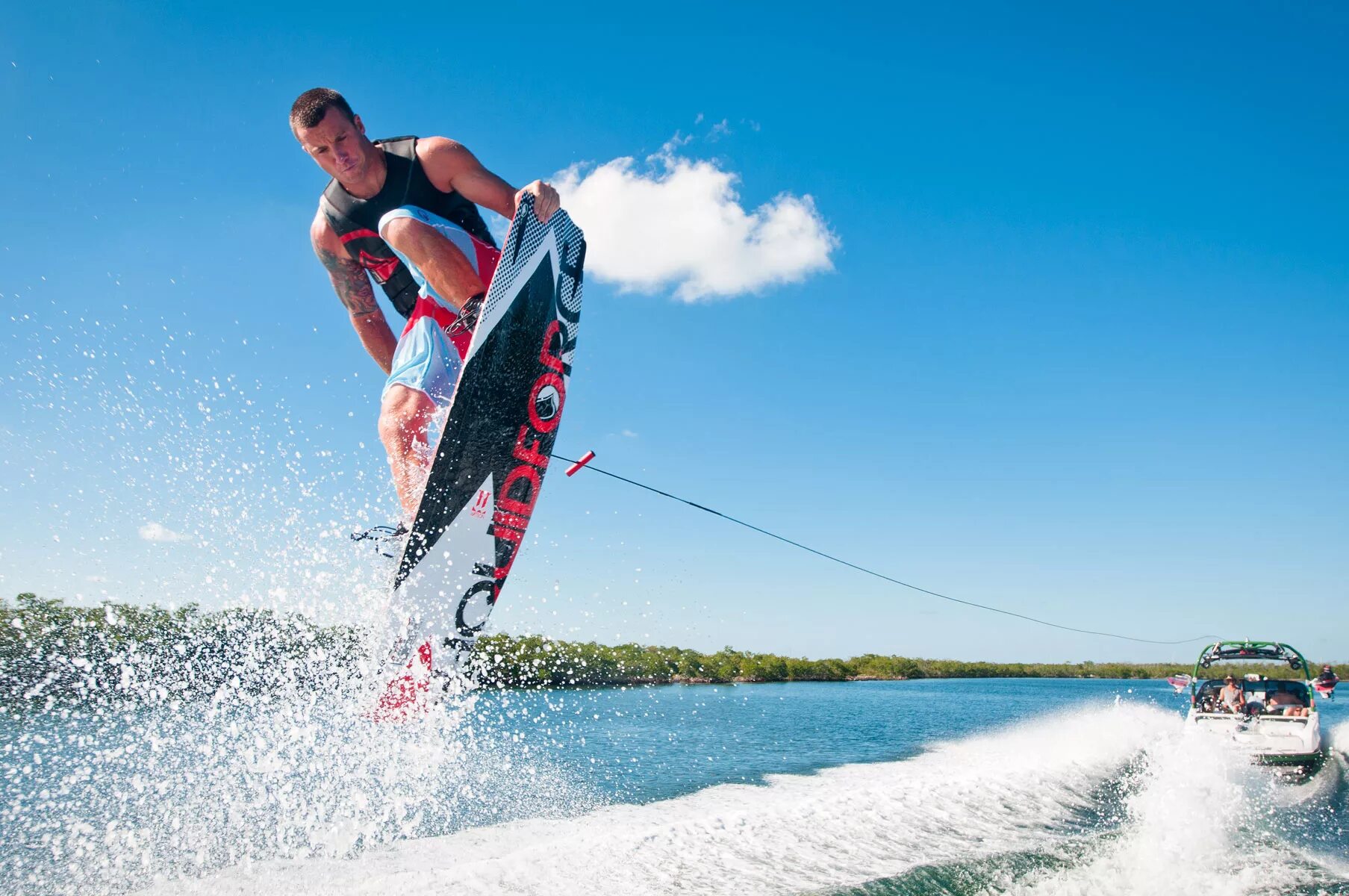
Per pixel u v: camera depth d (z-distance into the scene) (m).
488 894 3.71
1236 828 6.52
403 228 4.62
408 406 4.63
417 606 4.36
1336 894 4.99
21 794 4.60
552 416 4.88
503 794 5.76
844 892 4.18
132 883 3.67
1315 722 10.22
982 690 33.06
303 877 3.81
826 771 7.81
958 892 4.42
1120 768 8.95
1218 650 13.05
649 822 5.09
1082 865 5.19
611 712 12.28
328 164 4.64
